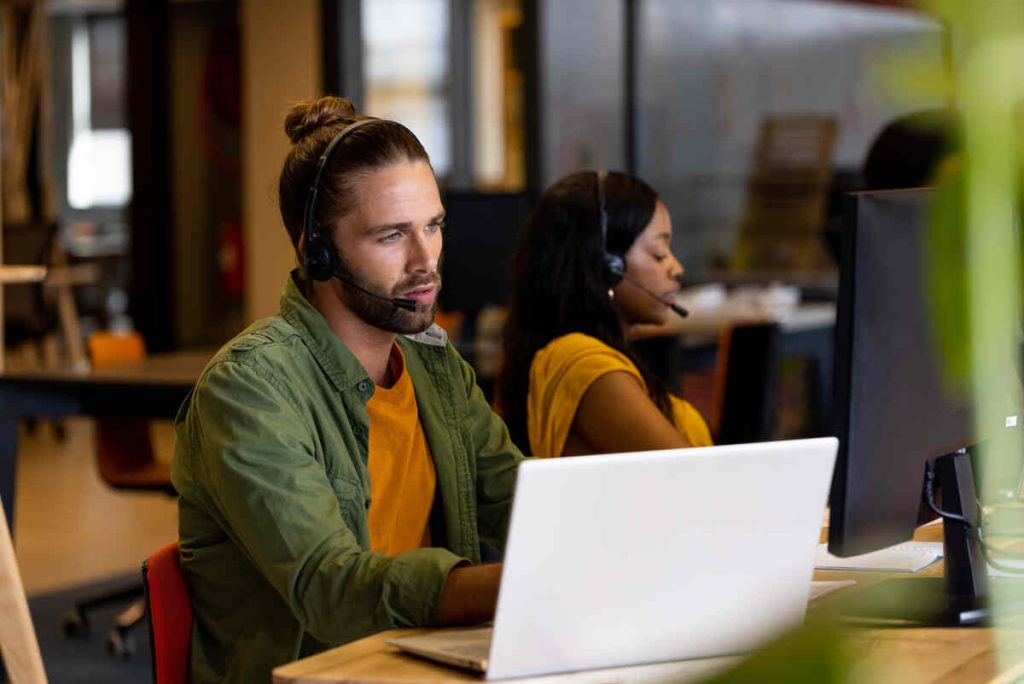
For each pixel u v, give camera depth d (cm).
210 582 199
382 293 204
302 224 208
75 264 1173
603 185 294
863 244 167
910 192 174
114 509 772
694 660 159
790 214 906
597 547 149
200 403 194
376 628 174
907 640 172
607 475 146
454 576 172
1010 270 69
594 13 753
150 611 195
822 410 666
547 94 714
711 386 575
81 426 1105
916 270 173
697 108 851
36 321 934
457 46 926
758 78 895
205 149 1109
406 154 206
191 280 1114
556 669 152
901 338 173
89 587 597
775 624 63
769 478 158
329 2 820
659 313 300
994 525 209
